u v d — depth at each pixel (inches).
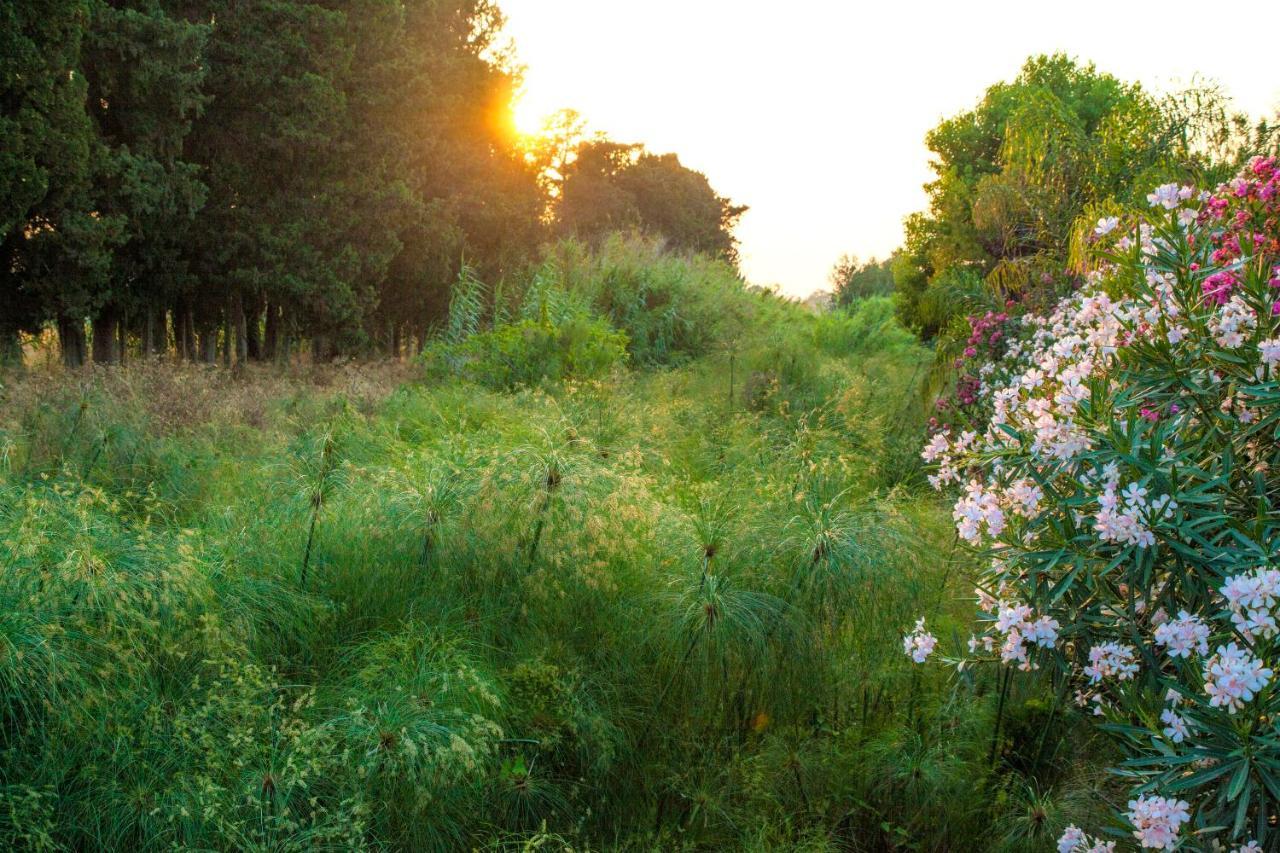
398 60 756.6
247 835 105.2
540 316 452.1
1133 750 107.6
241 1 679.1
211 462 240.1
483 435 238.5
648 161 1913.1
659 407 305.1
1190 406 110.9
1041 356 236.5
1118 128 367.2
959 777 133.0
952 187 674.2
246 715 116.3
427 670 129.2
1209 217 140.4
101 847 106.0
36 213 538.0
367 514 159.5
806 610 147.6
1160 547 103.4
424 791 109.2
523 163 1034.7
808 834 128.7
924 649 128.8
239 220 686.5
